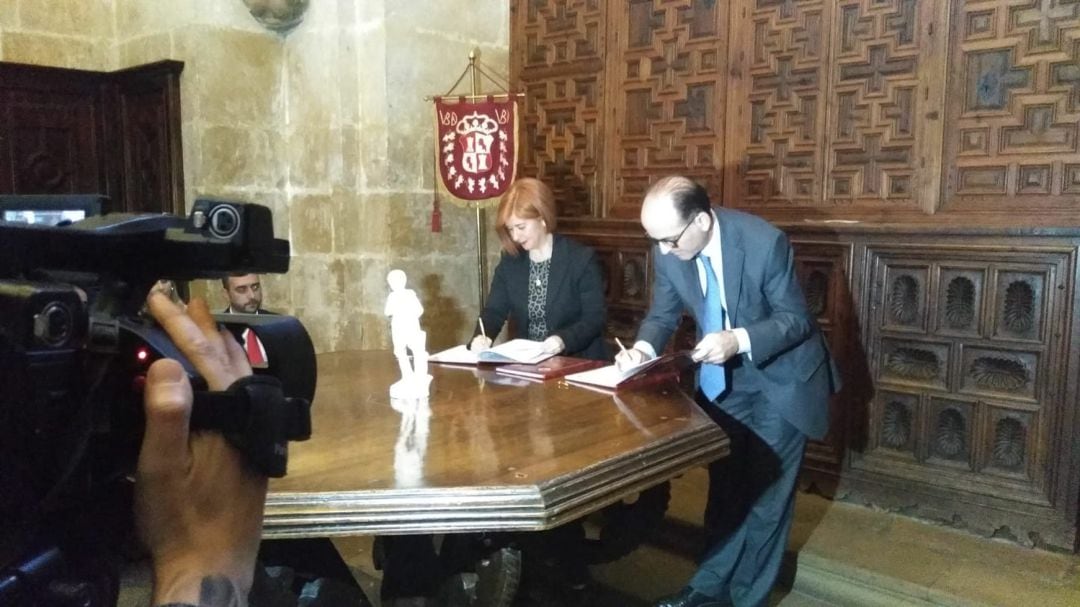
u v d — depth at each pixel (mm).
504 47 4727
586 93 4406
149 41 4348
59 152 4297
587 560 2721
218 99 4230
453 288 4617
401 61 4289
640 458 1933
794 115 3664
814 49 3582
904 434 3416
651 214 2580
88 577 649
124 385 654
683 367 2799
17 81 4113
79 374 569
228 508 624
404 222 4391
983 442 3201
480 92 4637
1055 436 3020
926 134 3307
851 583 3004
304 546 2088
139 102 4398
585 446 1966
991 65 3152
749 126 3801
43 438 542
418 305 2541
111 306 686
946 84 3246
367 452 1926
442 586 2139
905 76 3346
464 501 1654
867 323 3461
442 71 4465
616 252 4270
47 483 557
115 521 682
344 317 4523
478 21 4586
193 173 4211
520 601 2863
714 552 2811
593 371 2805
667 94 4074
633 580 3291
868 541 3203
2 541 563
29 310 512
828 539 3223
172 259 723
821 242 3543
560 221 4469
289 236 4551
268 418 630
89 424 583
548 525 1662
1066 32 2977
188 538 612
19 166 4145
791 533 3279
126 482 691
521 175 4750
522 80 4695
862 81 3459
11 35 4168
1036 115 3066
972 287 3199
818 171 3607
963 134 3227
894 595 2898
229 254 703
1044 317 3025
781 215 3727
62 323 530
